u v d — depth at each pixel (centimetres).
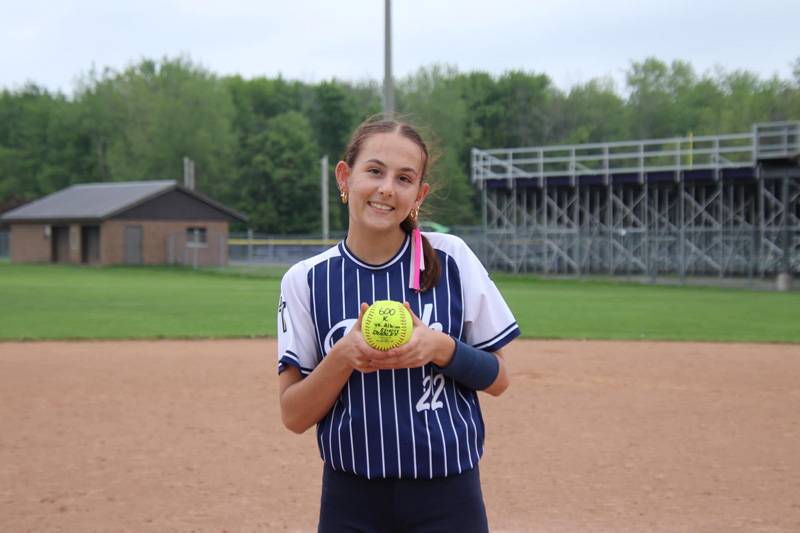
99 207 4166
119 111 7569
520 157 7762
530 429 782
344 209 7000
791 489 602
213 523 531
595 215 3662
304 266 277
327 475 278
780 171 3034
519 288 2828
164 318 1706
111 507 561
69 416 828
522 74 8100
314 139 7444
